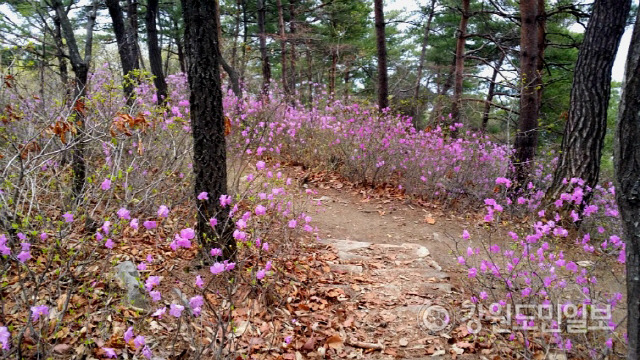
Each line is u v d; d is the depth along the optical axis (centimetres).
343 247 491
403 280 415
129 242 364
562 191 567
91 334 257
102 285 297
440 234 561
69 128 304
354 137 762
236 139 627
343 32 1664
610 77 551
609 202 546
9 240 249
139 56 1201
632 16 796
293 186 665
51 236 323
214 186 345
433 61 2316
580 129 558
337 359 296
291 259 421
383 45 1027
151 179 447
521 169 698
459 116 1110
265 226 417
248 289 336
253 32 1966
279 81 1591
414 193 696
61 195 334
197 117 336
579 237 518
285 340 277
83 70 402
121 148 352
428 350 308
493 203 369
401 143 727
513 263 340
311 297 365
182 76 938
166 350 258
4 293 270
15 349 212
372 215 622
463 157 695
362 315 350
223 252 349
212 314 304
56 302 271
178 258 363
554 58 1559
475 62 2006
